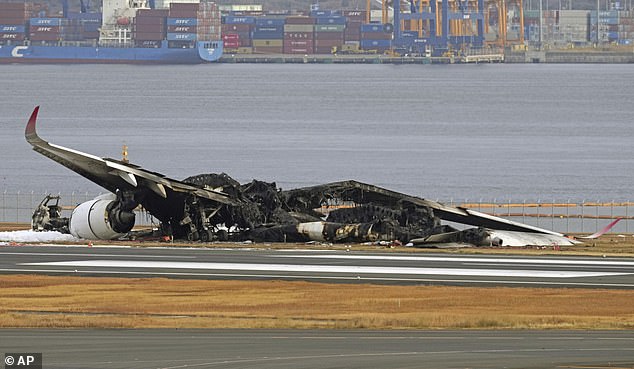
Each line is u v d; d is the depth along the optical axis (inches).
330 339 6210.6
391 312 7475.4
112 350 5826.8
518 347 5940.0
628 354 5728.3
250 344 6028.5
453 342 6112.2
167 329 6614.2
